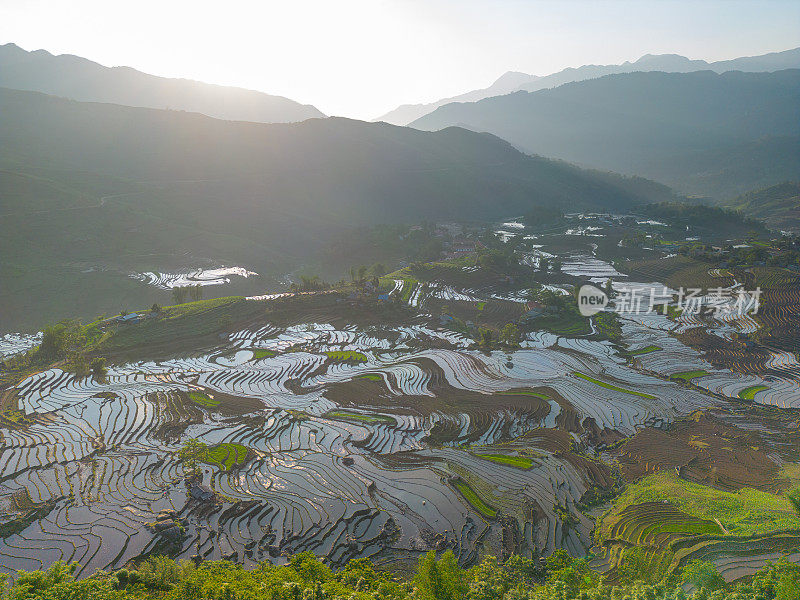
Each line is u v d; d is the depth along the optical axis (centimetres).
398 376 10712
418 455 7756
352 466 7375
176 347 11800
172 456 7388
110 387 9706
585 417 9162
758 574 4722
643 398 10031
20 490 6488
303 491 6744
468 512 6419
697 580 4638
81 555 5369
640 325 14725
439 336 13238
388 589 4588
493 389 10244
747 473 7325
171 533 5697
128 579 4731
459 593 4509
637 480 7162
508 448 8006
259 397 9569
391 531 6025
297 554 5372
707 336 13538
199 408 9006
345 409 9244
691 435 8612
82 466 7056
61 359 11006
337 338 12781
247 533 5900
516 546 5803
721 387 10675
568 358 12088
